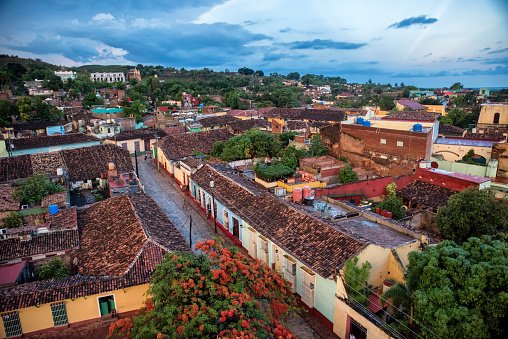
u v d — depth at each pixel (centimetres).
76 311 1962
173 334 1385
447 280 1478
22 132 6888
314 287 2097
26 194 3262
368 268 1975
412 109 8119
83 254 2397
